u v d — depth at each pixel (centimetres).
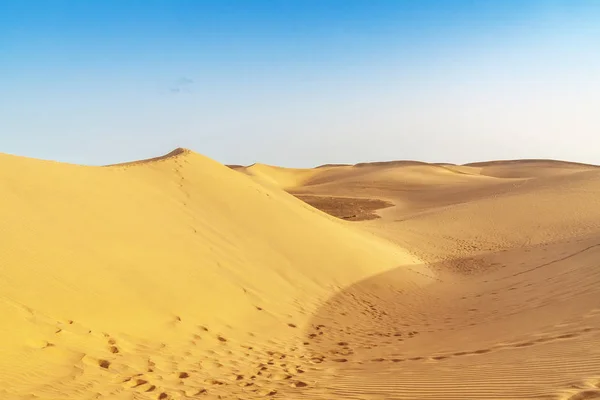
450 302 1296
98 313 768
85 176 1280
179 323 845
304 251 1450
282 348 839
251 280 1146
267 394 584
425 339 882
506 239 2547
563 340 662
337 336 945
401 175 6725
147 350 722
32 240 877
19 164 1166
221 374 677
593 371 499
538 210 3086
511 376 534
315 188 6262
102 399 543
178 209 1353
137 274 930
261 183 2122
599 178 3850
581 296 970
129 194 1297
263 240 1403
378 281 1444
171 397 572
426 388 539
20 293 723
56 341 656
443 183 5959
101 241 991
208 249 1191
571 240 2186
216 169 1784
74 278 824
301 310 1090
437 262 2002
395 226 2922
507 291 1303
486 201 3556
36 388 543
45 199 1055
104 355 666
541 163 9162
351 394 552
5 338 617
